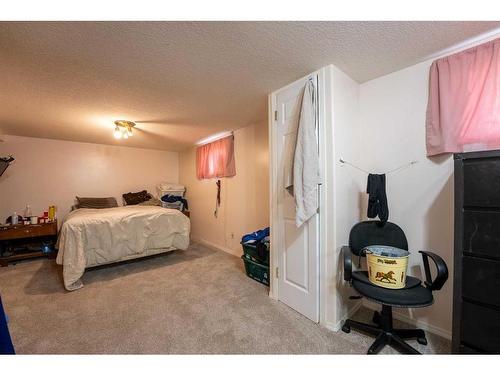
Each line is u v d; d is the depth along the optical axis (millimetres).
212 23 1253
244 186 3381
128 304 2059
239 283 2498
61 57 1557
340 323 1710
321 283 1727
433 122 1592
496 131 1343
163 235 3201
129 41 1398
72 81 1900
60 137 3883
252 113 2752
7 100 2273
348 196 1833
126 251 2889
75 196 4219
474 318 1128
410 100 1730
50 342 1544
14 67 1673
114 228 2797
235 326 1713
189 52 1521
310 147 1664
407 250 1617
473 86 1424
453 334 1188
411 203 1733
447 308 1571
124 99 2291
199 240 4512
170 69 1733
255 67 1715
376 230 1710
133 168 4840
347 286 1805
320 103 1728
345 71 1798
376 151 1920
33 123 3047
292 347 1482
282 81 1933
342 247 1701
